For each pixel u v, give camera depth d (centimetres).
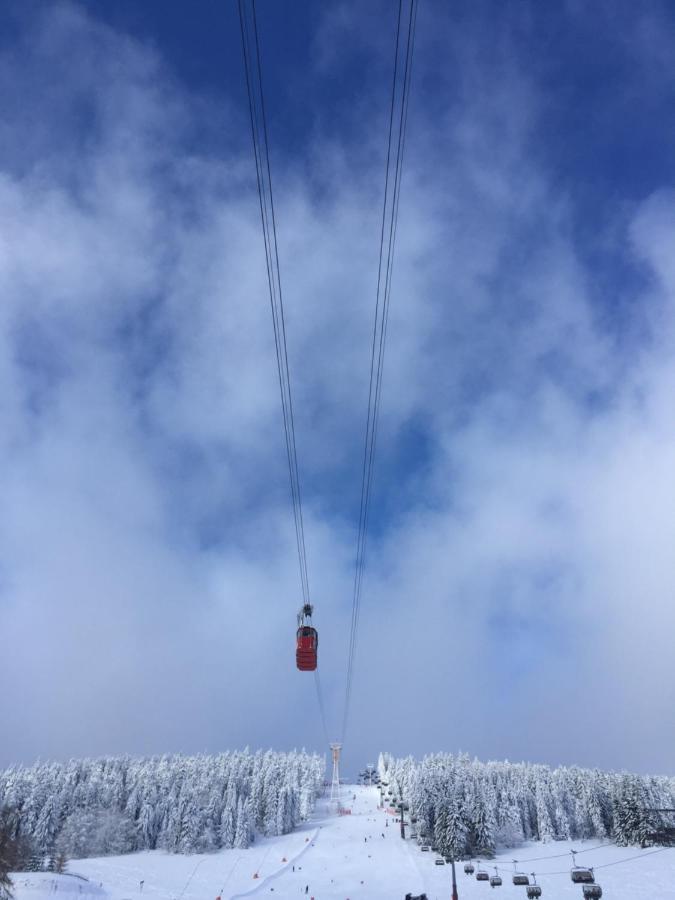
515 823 11712
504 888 8319
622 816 11125
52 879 6931
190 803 11931
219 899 7850
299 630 2997
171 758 17788
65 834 11094
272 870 10025
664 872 8788
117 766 15000
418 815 11962
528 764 16425
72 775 13825
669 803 12606
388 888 8662
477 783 12619
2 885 2997
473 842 10419
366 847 12044
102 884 8406
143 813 12075
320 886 9012
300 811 15288
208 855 11131
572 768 14475
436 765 14875
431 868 9769
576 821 12150
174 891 8362
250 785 14662
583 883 8381
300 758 18675
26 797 11456
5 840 2989
